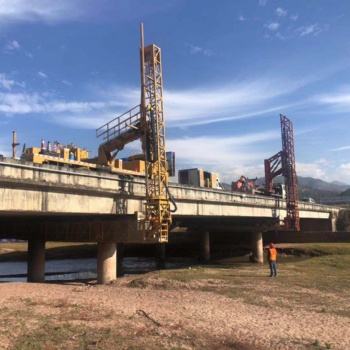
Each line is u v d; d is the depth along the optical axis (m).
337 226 104.00
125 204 35.19
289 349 11.51
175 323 14.33
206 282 26.20
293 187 83.31
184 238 80.06
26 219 40.50
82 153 37.72
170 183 39.38
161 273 32.00
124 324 14.01
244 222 68.44
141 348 11.19
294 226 78.69
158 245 69.88
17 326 13.39
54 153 33.81
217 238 80.88
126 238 34.59
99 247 35.97
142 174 40.59
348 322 15.05
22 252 79.50
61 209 28.19
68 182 28.23
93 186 30.47
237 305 18.52
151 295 21.84
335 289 23.33
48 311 16.30
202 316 15.71
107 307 17.38
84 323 14.06
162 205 35.97
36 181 25.47
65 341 11.75
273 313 16.67
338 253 60.06
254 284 25.41
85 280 40.53
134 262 65.31
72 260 69.19
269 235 77.94
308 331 13.58
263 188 92.81
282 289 23.41
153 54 39.06
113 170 37.41
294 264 38.78
